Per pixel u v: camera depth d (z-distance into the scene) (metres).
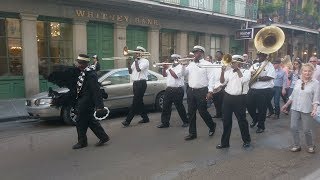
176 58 8.01
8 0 12.02
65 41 13.93
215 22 20.45
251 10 21.78
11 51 12.59
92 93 6.38
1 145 6.88
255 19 22.19
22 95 12.95
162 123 8.33
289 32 26.23
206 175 5.18
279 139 7.29
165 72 8.16
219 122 8.99
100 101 6.33
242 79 6.30
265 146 6.75
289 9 25.38
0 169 5.47
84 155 6.16
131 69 8.41
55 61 13.72
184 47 18.66
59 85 6.59
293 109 6.31
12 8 12.14
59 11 13.36
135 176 5.15
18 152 6.38
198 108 7.16
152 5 15.68
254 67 7.73
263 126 7.91
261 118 7.85
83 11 14.01
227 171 5.34
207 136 7.48
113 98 9.39
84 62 6.34
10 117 9.75
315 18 27.94
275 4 22.77
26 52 12.70
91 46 14.71
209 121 7.36
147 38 16.94
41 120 9.63
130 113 8.48
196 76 7.02
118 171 5.35
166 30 17.88
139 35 16.58
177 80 8.04
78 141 6.64
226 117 6.47
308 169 5.46
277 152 6.35
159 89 10.56
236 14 20.72
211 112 10.59
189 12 18.06
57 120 9.48
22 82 12.91
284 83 9.48
